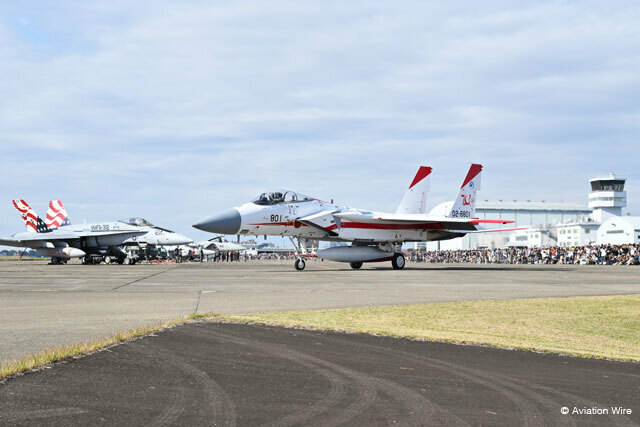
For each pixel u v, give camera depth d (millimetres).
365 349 7902
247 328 9469
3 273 31500
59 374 5902
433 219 35188
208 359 6898
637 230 81438
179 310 12266
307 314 11805
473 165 40438
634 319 12625
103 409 4781
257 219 32344
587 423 4801
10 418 4469
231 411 4840
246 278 25562
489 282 23094
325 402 5199
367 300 15094
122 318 10719
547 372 6797
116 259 56688
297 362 6906
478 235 115625
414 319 11641
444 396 5535
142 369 6254
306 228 33781
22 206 56125
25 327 9422
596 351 8703
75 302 13992
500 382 6199
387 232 35938
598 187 114625
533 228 105000
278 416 4746
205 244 82188
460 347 8297
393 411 4977
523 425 4695
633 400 5594
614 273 32219
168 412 4762
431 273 30922
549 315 12844
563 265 50969
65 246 52906
